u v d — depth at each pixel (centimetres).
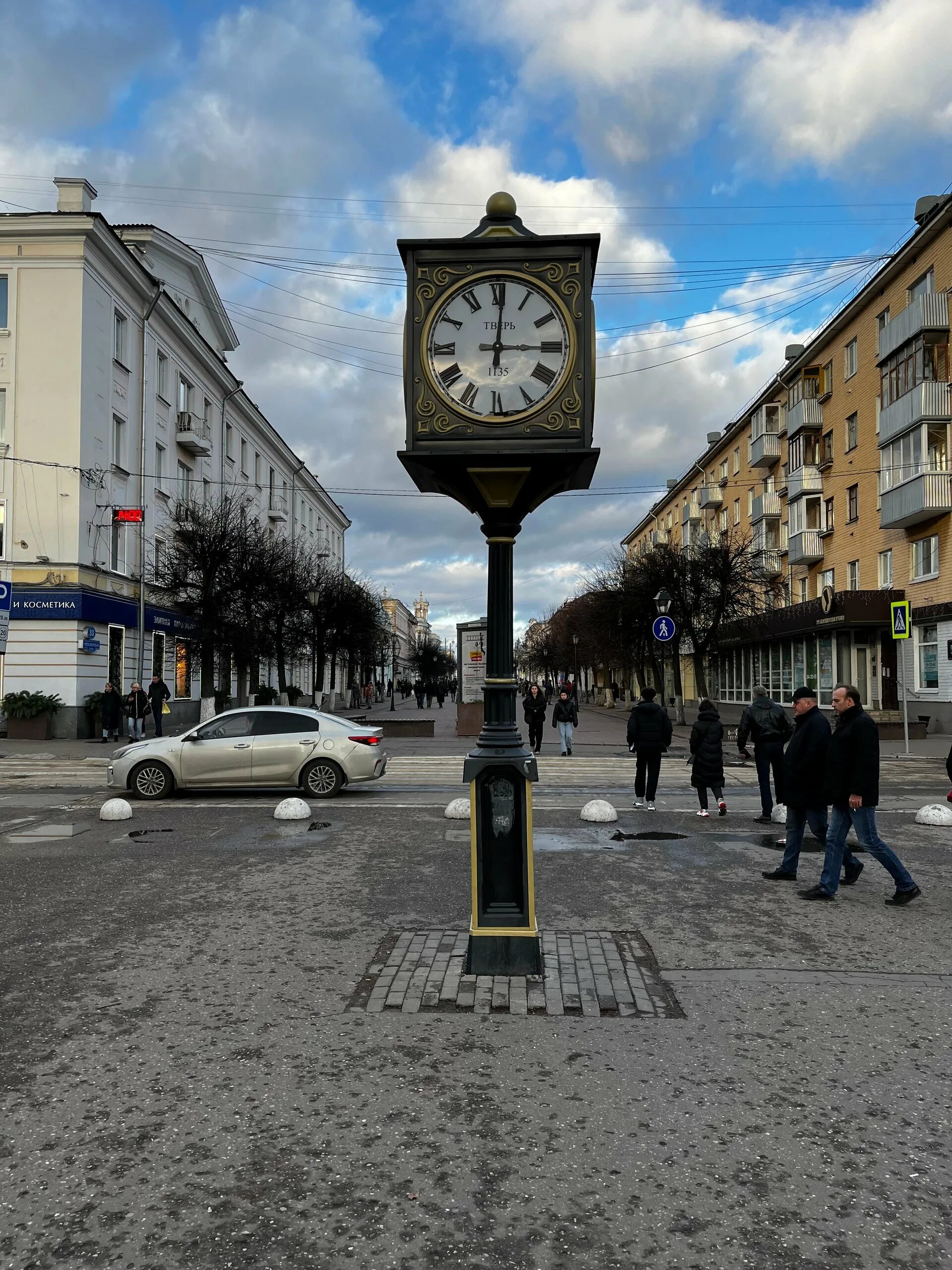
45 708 2589
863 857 957
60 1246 280
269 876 843
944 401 2784
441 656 10300
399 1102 380
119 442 3078
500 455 522
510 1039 452
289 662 4141
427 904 729
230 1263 272
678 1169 327
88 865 901
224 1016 482
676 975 555
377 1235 286
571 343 531
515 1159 333
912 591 3047
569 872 865
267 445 5288
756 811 1318
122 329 3078
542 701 2406
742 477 5147
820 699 3600
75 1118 366
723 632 4256
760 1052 437
